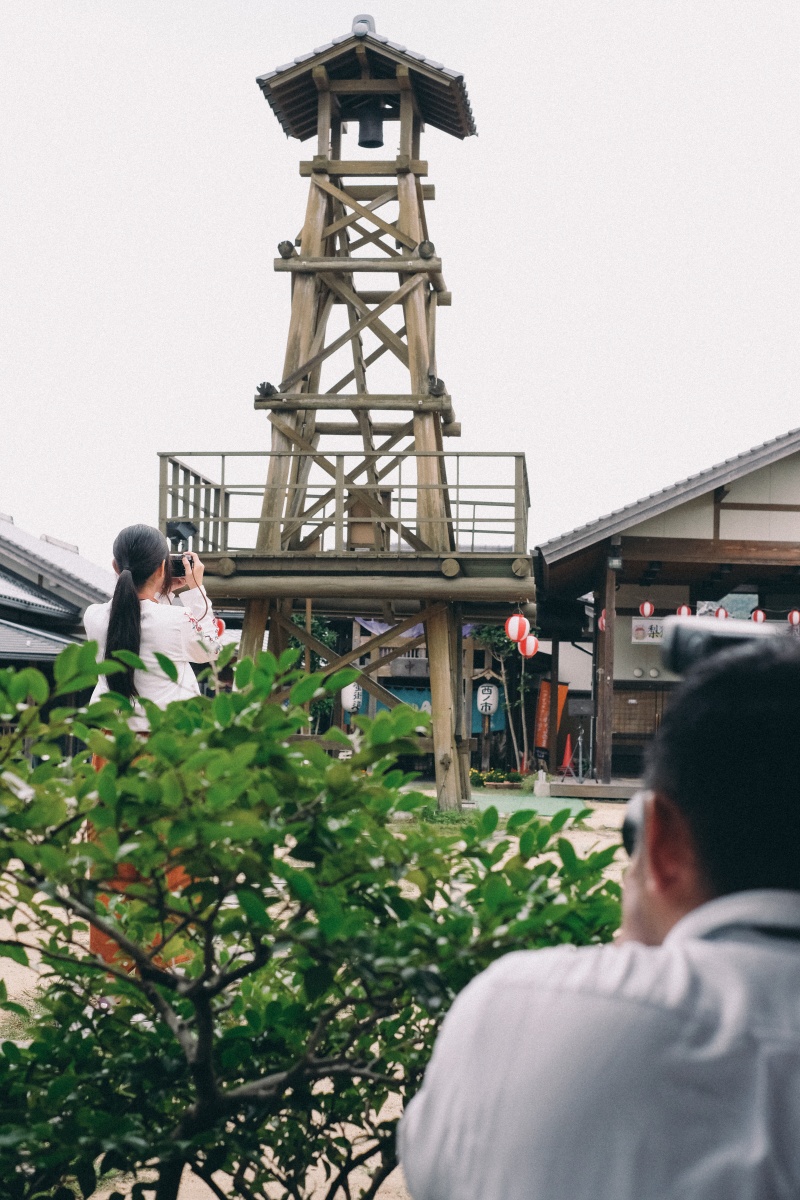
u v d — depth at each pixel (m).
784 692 0.83
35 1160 1.51
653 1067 0.73
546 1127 0.73
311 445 14.52
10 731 1.37
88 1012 2.17
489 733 25.98
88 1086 1.72
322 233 13.82
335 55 13.62
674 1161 0.70
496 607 17.22
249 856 1.35
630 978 0.78
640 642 21.19
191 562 2.81
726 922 0.80
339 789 1.41
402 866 1.50
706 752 0.83
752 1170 0.69
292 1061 1.75
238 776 1.27
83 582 21.03
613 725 21.50
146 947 1.92
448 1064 0.82
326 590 13.45
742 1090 0.72
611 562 18.78
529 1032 0.78
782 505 19.05
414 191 13.85
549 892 1.49
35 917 1.80
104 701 1.46
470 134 14.93
